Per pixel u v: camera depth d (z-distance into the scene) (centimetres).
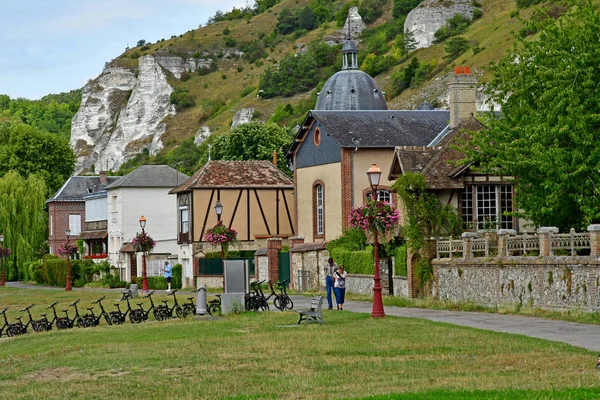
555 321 2831
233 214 6862
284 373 2089
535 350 2206
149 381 2072
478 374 1936
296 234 6084
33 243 8788
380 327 2861
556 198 3391
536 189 3600
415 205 4034
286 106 16225
